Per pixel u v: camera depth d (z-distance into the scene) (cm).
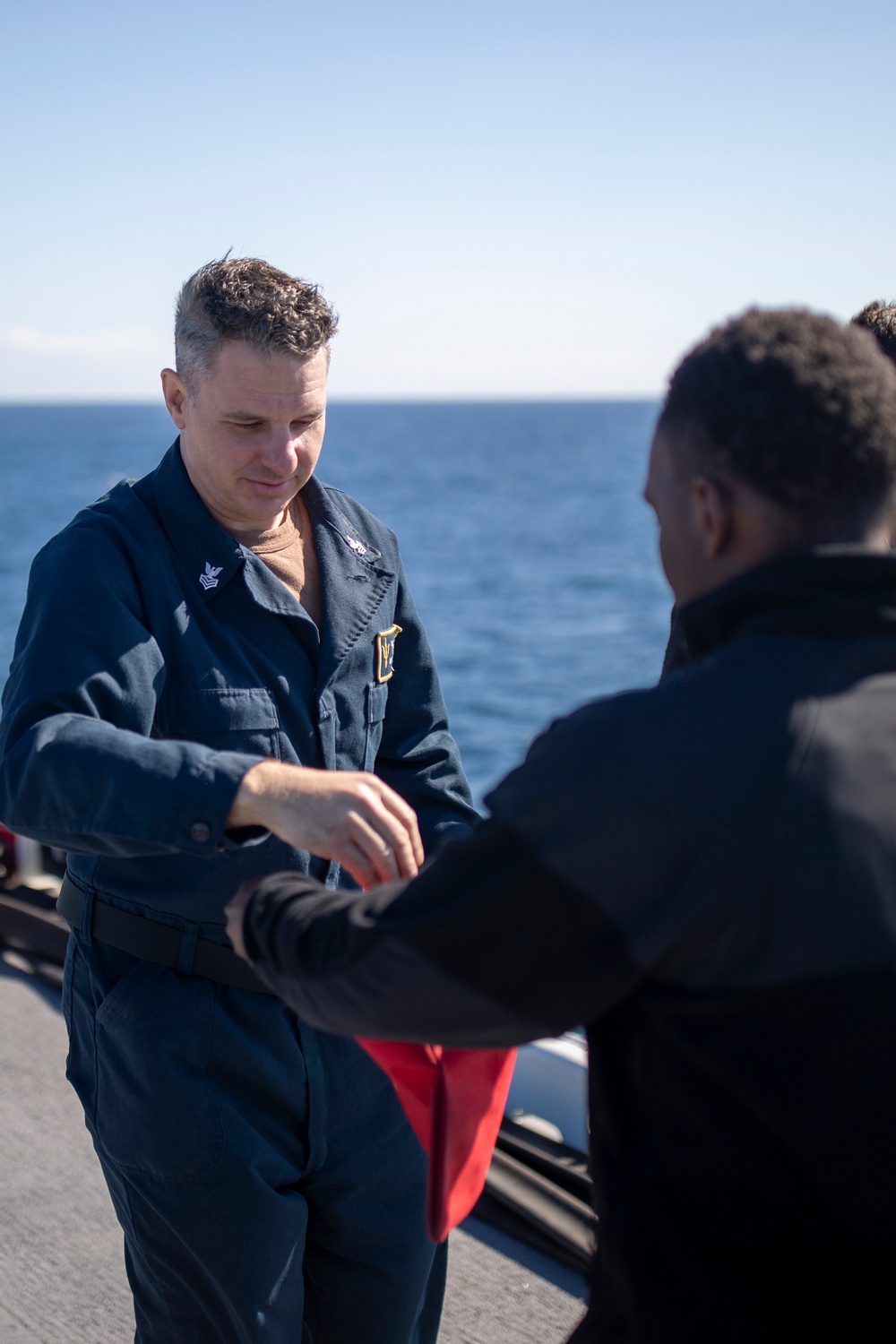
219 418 172
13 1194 279
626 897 103
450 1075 143
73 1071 187
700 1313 107
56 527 4822
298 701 182
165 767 144
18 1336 233
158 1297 181
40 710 158
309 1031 179
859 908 101
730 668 107
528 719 2044
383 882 138
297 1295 178
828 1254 105
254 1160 171
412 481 7688
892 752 104
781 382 107
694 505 113
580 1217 257
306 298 172
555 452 11612
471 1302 243
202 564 179
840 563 105
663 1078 110
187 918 173
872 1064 101
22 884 403
